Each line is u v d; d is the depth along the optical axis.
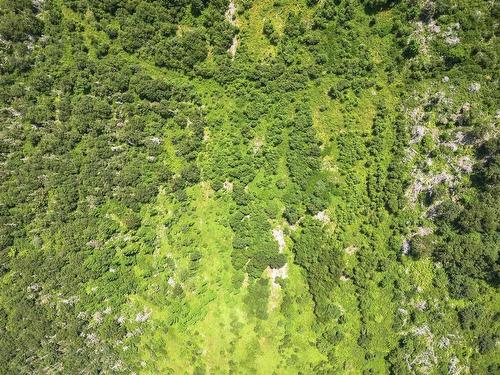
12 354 46.81
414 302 48.97
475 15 45.28
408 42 47.66
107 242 50.03
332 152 51.34
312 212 51.47
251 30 51.09
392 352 49.16
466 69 46.44
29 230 47.53
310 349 51.47
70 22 47.84
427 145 47.75
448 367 47.75
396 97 49.22
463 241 46.31
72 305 48.72
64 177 48.06
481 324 46.88
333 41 50.03
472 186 46.38
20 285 46.88
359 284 50.03
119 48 49.84
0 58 46.00
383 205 49.72
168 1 49.16
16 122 47.00
